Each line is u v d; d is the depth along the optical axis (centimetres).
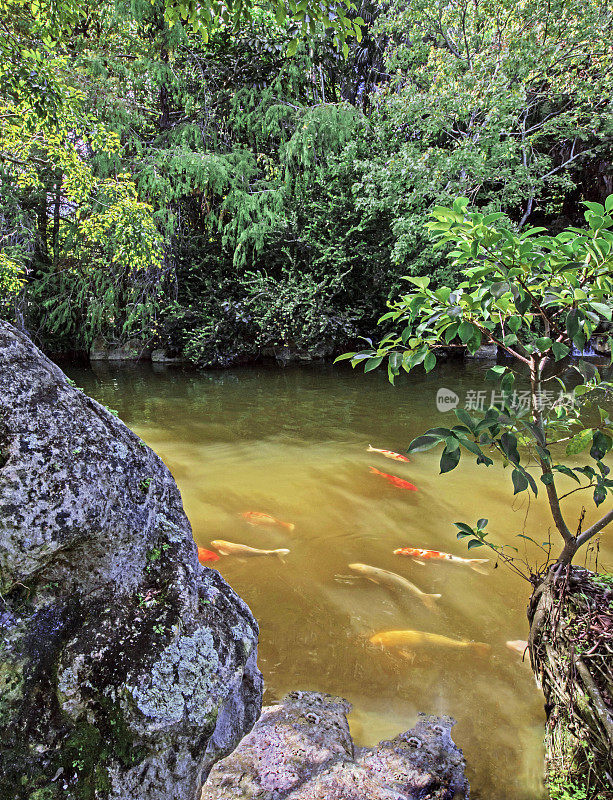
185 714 103
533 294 165
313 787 158
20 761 94
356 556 344
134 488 117
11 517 96
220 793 155
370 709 209
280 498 446
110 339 1237
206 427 675
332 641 254
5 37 477
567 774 169
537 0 952
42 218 1112
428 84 1093
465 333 166
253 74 1232
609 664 162
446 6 1053
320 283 1212
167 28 1073
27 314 1079
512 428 158
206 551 346
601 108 1136
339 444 604
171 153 1126
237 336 1225
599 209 155
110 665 101
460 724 202
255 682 135
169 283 1233
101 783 96
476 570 326
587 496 445
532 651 195
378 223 1230
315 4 274
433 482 485
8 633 99
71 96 589
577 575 191
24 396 106
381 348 182
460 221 168
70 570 107
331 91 1405
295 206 1257
